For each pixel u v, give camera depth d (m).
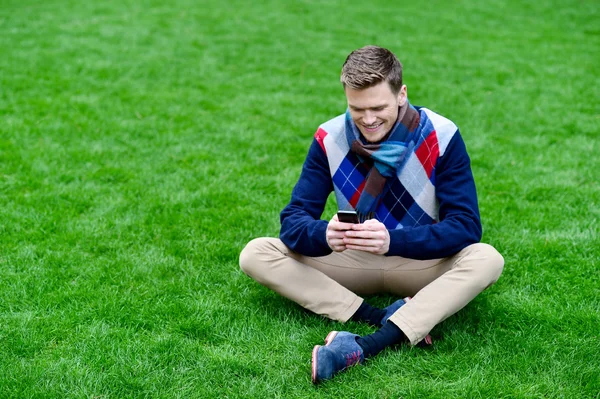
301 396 2.59
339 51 9.34
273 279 3.07
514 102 7.16
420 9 12.30
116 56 8.55
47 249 3.83
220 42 9.52
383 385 2.64
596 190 4.78
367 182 3.02
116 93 7.14
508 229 4.18
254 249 3.08
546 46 9.80
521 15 12.00
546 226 4.20
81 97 6.92
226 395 2.60
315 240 2.90
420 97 7.34
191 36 9.74
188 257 3.81
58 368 2.72
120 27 10.02
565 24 11.37
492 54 9.30
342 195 3.14
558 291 3.40
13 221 4.21
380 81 2.76
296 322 3.11
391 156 2.96
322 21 11.15
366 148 2.98
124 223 4.20
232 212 4.43
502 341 2.93
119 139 5.80
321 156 3.15
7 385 2.61
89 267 3.64
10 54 8.45
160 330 3.07
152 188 4.81
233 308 3.23
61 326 3.05
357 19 11.38
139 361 2.77
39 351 2.88
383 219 3.10
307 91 7.53
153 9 11.39
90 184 4.85
